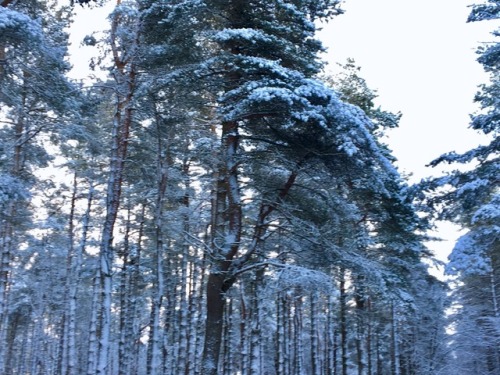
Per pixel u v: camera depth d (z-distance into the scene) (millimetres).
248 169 19953
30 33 15695
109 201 16125
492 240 19031
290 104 14469
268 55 17500
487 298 35531
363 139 15344
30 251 33469
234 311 42969
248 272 24547
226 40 16328
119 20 18297
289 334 33344
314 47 18219
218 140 19688
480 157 19312
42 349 38469
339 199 18031
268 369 42438
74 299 25797
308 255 18141
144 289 37156
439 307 31859
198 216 25828
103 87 18312
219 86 17906
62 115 20969
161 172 20094
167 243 29531
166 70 17422
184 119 19062
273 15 17906
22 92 20656
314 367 26891
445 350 30891
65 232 34094
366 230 23469
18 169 21938
